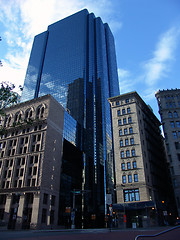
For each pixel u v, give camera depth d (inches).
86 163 4554.6
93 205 4170.8
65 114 3865.7
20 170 2682.1
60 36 7504.9
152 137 3166.8
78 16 7632.9
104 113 5698.8
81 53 6510.8
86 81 6013.8
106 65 7042.3
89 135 5073.8
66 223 3021.7
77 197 3590.1
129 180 2423.7
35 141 2805.1
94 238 739.4
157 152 3216.0
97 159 4881.9
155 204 2167.8
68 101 5654.5
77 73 6131.9
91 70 6348.4
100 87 6112.2
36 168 2600.9
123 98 2979.8
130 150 2576.3
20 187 2524.6
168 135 2896.2
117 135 2758.4
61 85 6171.3
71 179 3464.6
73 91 5782.5
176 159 2721.5
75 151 3944.4
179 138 2834.6
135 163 2477.9
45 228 2341.3
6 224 2300.7
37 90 6801.2
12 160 2829.7
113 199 4936.0
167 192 3090.6
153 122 3506.4
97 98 5915.4
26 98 6786.4
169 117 3009.4
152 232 1074.7
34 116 3019.2
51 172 2721.5
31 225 2241.6
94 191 4392.2
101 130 5413.4
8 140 3009.4
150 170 2620.6
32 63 7637.8
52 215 2564.0
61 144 3107.8
